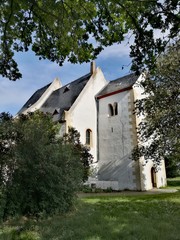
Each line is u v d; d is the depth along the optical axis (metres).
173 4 5.61
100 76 29.89
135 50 6.43
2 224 7.24
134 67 6.51
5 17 7.69
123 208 9.86
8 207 7.88
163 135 17.16
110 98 26.91
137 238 5.43
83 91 27.52
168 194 16.36
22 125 9.55
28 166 8.55
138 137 22.28
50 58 8.29
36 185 8.52
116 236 5.58
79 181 10.06
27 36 8.01
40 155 8.78
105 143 26.11
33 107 31.78
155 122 16.92
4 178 8.28
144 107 17.77
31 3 7.22
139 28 6.23
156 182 24.03
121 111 25.25
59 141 10.94
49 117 20.16
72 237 5.66
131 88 24.66
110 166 24.83
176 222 6.92
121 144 24.42
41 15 7.65
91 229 6.13
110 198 14.21
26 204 8.30
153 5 5.93
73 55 8.17
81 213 8.61
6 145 8.88
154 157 18.03
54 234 6.02
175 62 16.03
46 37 8.06
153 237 5.50
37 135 9.20
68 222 7.07
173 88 16.47
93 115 27.55
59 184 8.88
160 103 16.86
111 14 6.99
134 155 18.86
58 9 7.42
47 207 8.49
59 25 7.79
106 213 8.52
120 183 23.22
